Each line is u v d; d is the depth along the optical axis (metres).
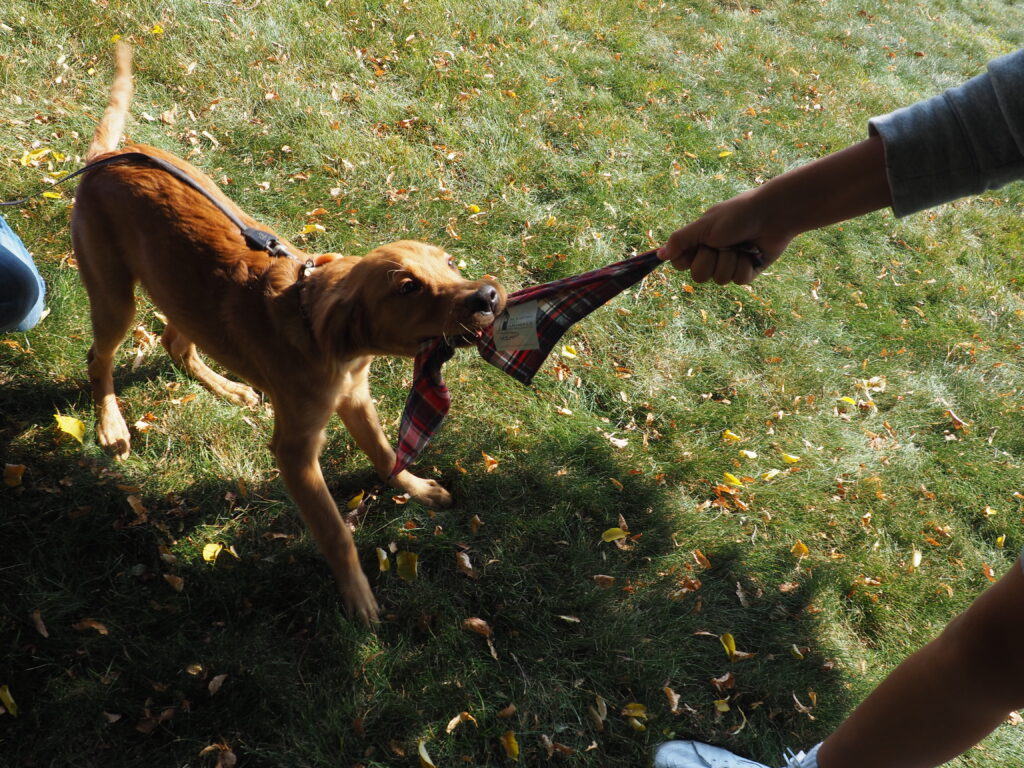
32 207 3.83
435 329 2.25
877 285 5.11
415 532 3.04
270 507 3.04
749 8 8.47
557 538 3.18
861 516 3.55
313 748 2.41
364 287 2.30
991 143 1.38
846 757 1.93
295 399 2.50
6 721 2.32
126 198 2.69
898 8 9.84
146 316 3.56
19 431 3.03
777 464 3.72
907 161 1.42
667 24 7.32
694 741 2.63
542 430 3.57
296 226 4.22
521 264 4.44
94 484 2.93
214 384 3.39
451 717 2.57
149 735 2.37
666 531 3.31
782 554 3.34
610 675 2.77
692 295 4.51
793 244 5.15
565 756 2.54
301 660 2.62
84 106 4.48
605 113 5.89
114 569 2.74
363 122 5.04
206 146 4.54
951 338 4.75
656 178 5.39
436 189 4.73
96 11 5.00
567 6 6.99
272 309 2.47
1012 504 3.81
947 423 4.21
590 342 4.07
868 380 4.32
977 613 1.65
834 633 3.11
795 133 6.49
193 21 5.21
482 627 2.79
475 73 5.73
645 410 3.86
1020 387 4.57
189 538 2.86
